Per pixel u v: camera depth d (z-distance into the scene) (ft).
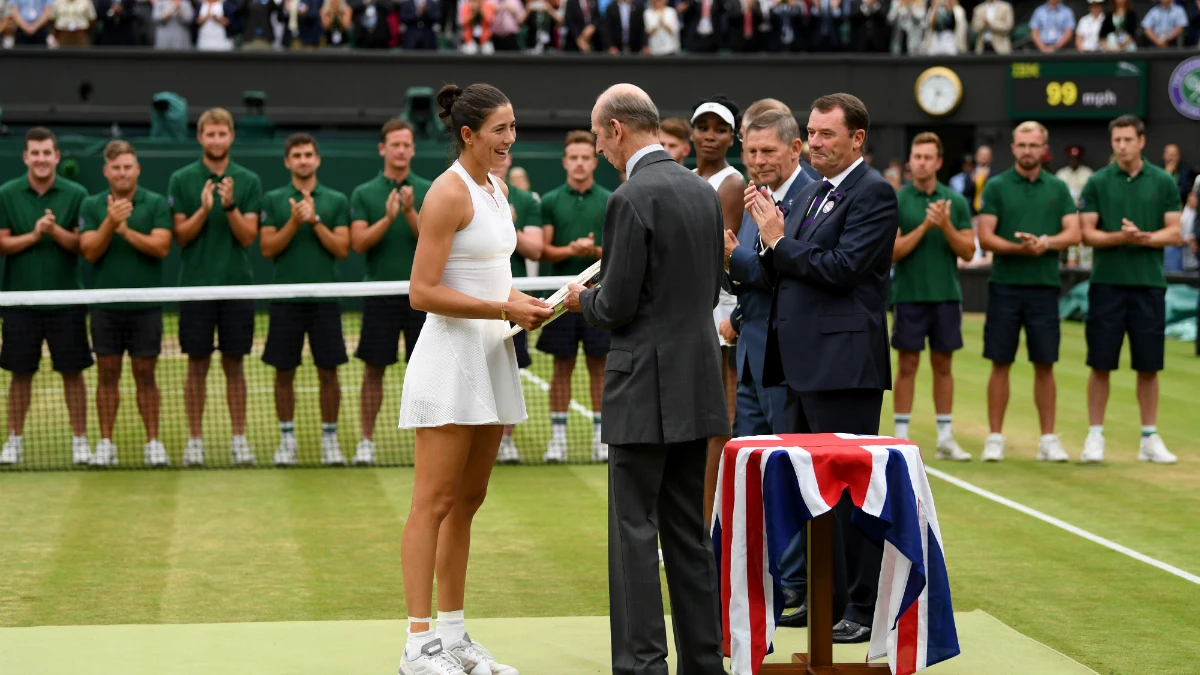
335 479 34.71
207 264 35.88
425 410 17.87
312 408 47.29
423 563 18.07
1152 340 36.29
